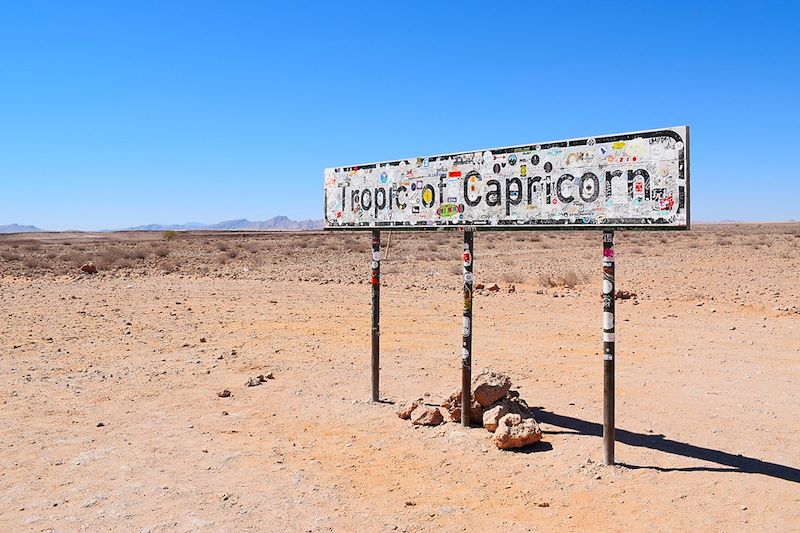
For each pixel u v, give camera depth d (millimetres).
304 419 8047
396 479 6117
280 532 5039
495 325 14672
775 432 7180
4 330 14195
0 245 65250
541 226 6781
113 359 11438
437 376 10133
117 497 5699
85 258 41719
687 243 51188
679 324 14359
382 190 8555
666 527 4988
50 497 5703
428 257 38938
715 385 9266
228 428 7703
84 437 7348
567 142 6559
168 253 46719
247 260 40375
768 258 32000
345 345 12656
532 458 6508
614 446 6484
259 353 11930
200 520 5238
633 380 9648
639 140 6020
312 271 31828
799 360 10773
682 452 6566
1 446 7027
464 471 6254
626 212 6113
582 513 5289
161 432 7547
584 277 24219
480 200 7371
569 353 11641
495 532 5012
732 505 5336
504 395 7590
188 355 11758
